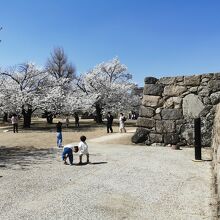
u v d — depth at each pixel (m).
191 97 18.80
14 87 36.62
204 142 18.11
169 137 18.94
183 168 12.17
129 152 16.08
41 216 7.24
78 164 12.98
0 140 22.81
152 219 7.11
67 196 8.68
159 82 19.64
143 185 9.79
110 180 10.37
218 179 8.53
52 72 61.69
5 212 7.49
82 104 39.59
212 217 7.14
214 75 18.53
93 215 7.32
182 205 7.98
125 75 47.34
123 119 27.31
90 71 47.00
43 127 36.84
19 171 11.73
